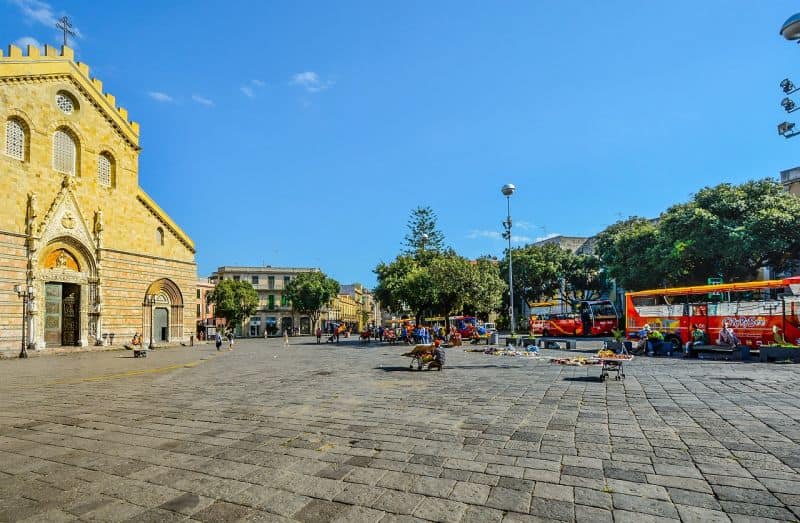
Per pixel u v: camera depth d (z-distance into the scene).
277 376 16.08
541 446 6.55
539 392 11.42
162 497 4.88
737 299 22.58
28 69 31.97
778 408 9.08
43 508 4.63
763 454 6.11
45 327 33.38
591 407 9.40
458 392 11.61
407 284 43.03
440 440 6.93
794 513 4.34
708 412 8.77
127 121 40.28
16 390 13.02
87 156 36.41
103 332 36.53
